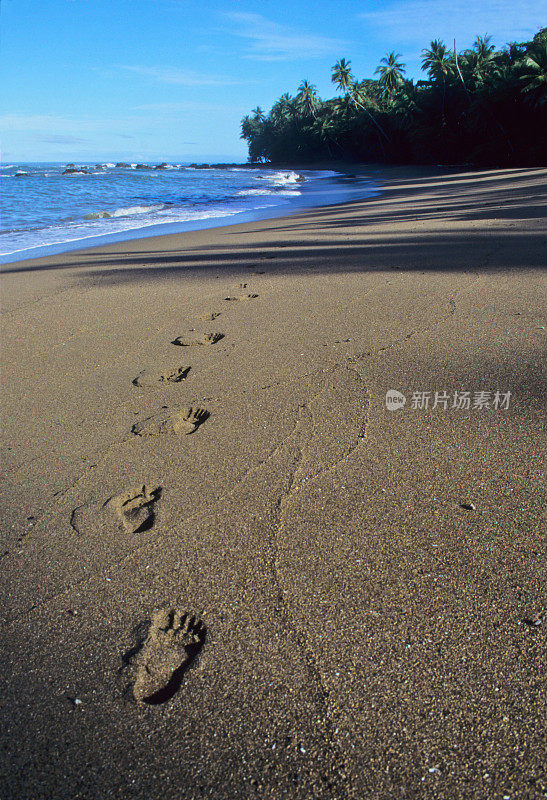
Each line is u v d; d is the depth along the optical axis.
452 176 24.47
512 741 1.07
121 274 6.26
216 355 3.28
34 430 2.55
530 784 1.00
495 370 2.68
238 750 1.11
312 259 6.13
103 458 2.27
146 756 1.11
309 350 3.19
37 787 1.07
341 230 8.63
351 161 65.75
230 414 2.54
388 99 55.62
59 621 1.48
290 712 1.17
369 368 2.86
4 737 1.18
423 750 1.07
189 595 1.52
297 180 33.97
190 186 29.41
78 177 44.06
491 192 13.18
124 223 13.01
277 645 1.33
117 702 1.24
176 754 1.11
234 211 14.96
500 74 35.44
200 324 3.95
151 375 3.08
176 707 1.21
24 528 1.87
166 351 3.45
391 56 57.69
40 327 4.21
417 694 1.18
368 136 56.28
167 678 1.29
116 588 1.57
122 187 29.05
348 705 1.17
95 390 2.95
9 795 1.05
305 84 70.69
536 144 30.92
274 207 15.66
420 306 3.80
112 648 1.39
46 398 2.89
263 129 88.25
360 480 1.95
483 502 1.78
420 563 1.55
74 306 4.82
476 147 35.59
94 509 1.94
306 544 1.67
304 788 1.02
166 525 1.82
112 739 1.16
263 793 1.02
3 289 5.81
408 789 1.01
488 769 1.02
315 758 1.07
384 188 21.25
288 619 1.41
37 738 1.17
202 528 1.79
